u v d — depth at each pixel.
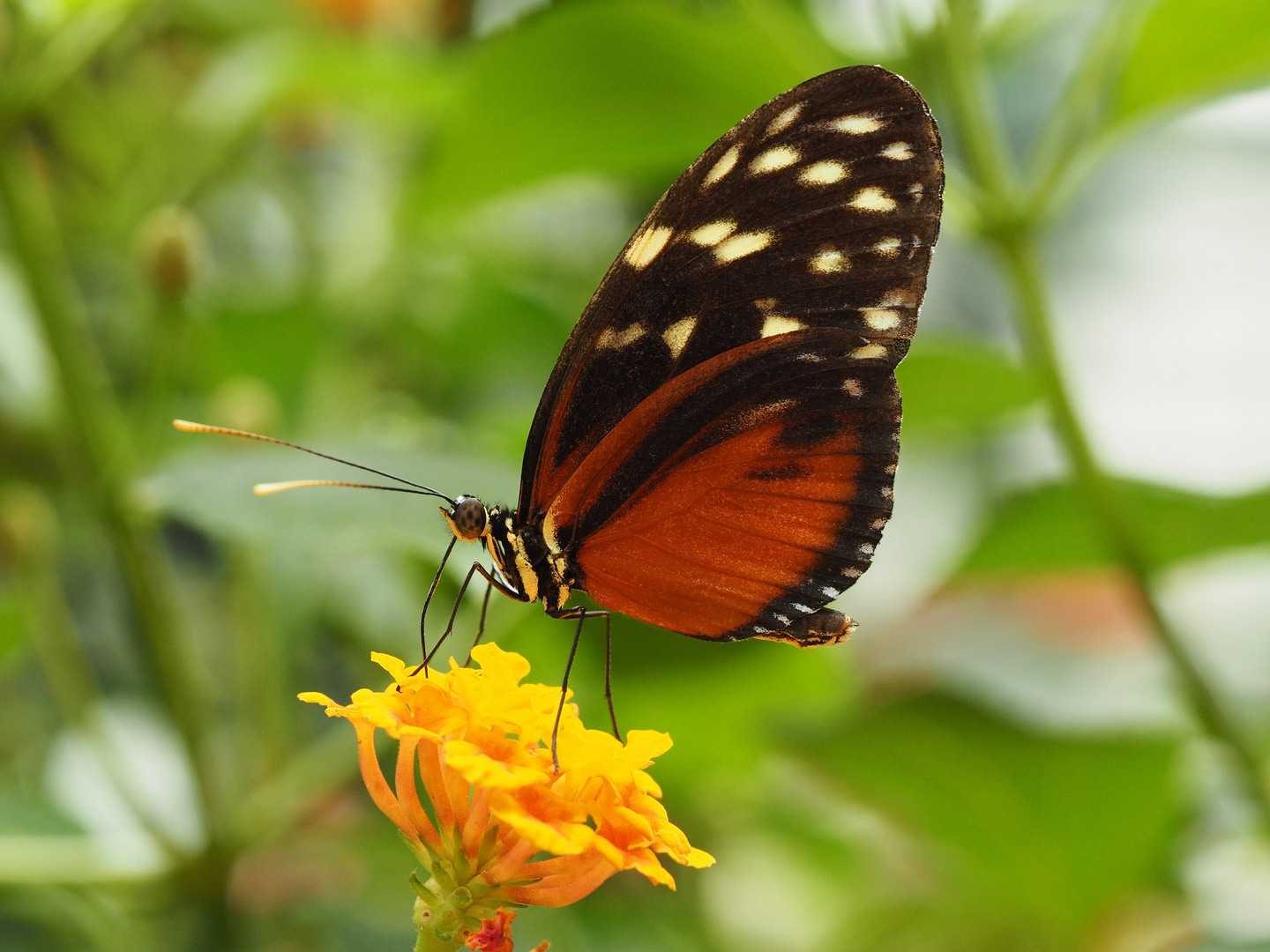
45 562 0.51
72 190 0.54
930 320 0.58
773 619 0.47
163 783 0.52
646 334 0.47
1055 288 0.57
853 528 0.47
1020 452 0.57
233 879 0.51
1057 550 0.51
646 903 0.54
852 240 0.47
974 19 0.50
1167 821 0.51
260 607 0.52
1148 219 0.57
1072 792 0.51
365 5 0.55
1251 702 0.53
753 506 0.47
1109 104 0.50
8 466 0.51
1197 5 0.49
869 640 0.55
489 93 0.50
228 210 0.56
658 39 0.49
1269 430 0.55
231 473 0.48
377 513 0.48
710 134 0.50
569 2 0.49
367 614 0.53
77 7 0.50
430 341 0.55
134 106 0.55
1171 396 0.56
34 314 0.50
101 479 0.50
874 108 0.47
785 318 0.47
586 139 0.50
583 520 0.47
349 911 0.52
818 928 0.58
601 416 0.47
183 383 0.54
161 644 0.50
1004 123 0.54
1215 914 0.51
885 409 0.47
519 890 0.45
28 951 0.51
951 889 0.54
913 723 0.51
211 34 0.56
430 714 0.45
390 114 0.55
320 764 0.51
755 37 0.49
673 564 0.47
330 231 0.56
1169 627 0.50
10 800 0.51
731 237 0.47
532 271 0.56
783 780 0.55
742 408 0.47
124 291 0.54
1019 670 0.54
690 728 0.53
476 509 0.47
